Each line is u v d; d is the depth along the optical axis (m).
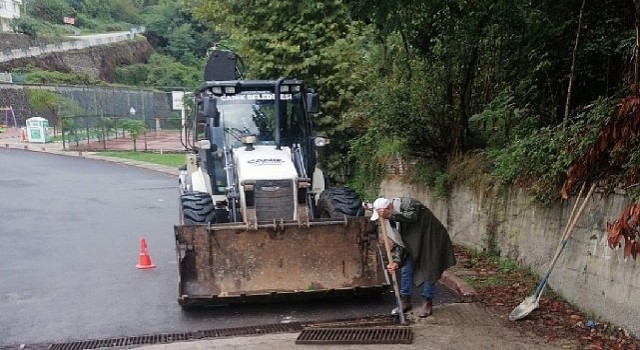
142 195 15.73
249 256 6.59
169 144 31.09
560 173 6.41
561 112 7.83
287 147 8.11
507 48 8.34
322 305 6.78
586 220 5.97
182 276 6.39
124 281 7.93
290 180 7.12
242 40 12.51
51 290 7.54
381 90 9.71
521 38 7.88
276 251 6.65
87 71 62.59
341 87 12.36
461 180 8.85
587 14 7.24
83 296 7.30
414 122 9.21
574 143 6.02
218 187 8.02
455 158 9.20
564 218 6.43
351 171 13.15
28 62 55.91
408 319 6.13
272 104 8.27
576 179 5.66
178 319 6.45
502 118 8.26
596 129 5.79
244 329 6.11
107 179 18.88
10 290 7.55
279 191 7.05
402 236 6.21
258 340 5.67
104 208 13.74
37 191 16.23
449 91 9.03
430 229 6.19
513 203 7.54
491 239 8.05
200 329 6.15
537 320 5.90
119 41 71.12
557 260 6.34
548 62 7.27
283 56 12.34
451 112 9.16
